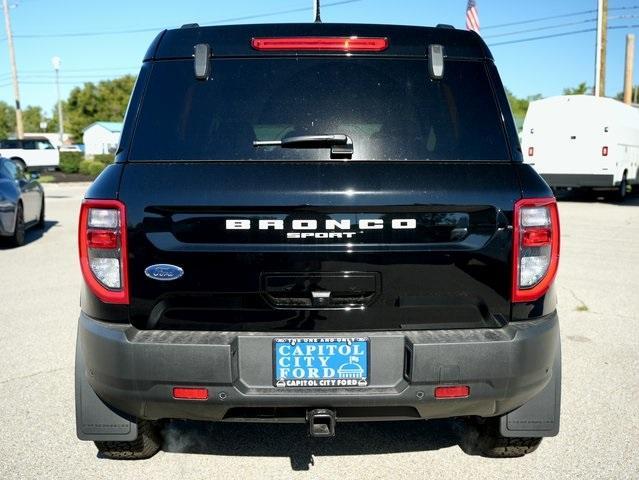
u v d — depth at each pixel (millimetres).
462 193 2643
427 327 2664
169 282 2619
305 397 2590
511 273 2668
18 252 10477
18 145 34719
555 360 2973
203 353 2543
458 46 2973
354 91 2881
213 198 2598
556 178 19219
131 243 2613
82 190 27141
